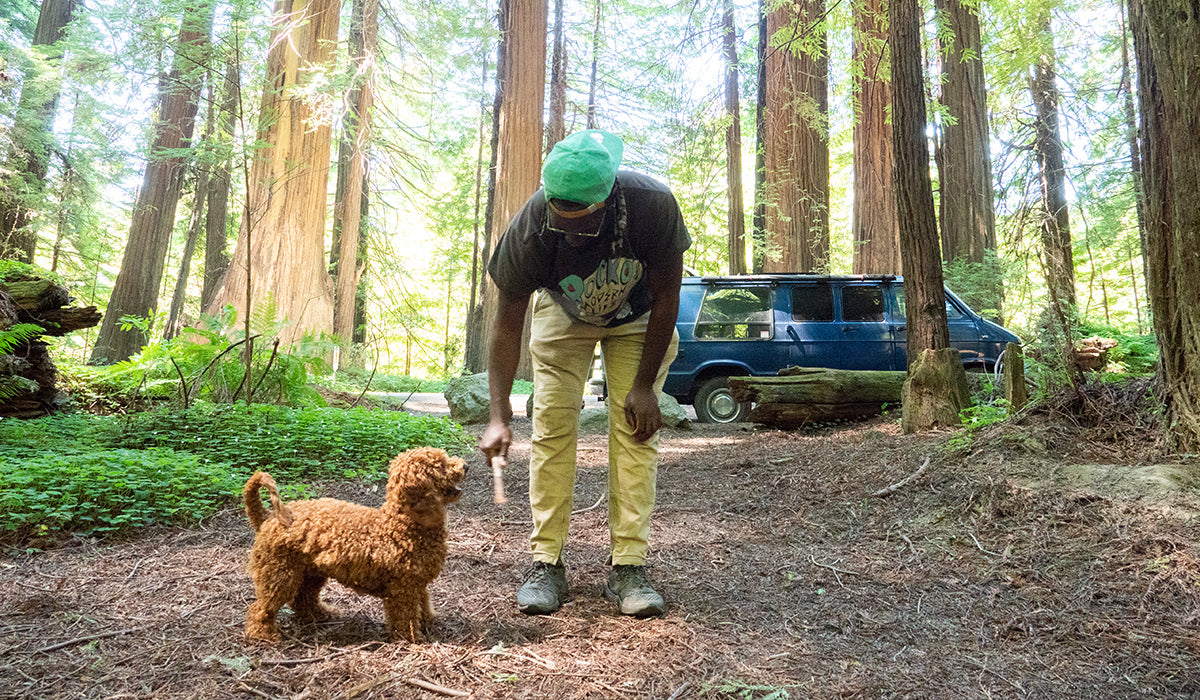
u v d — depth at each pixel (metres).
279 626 2.59
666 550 3.91
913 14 7.15
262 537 2.48
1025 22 14.66
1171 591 2.98
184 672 2.23
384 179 21.55
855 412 8.52
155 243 17.75
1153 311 4.30
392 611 2.48
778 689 2.24
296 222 12.19
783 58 15.25
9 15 20.45
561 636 2.63
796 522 4.48
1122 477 3.88
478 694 2.15
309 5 12.22
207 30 9.73
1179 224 4.07
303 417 6.70
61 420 7.00
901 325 9.86
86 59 13.80
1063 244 6.06
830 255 15.45
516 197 16.52
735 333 10.01
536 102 16.59
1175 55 4.01
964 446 4.95
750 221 23.34
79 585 3.09
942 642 2.68
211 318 8.52
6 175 14.95
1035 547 3.56
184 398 6.98
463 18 16.28
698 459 6.90
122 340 17.17
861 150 14.98
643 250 2.68
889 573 3.49
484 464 6.66
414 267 36.78
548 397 2.95
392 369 35.66
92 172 16.55
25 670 2.23
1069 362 5.09
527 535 4.17
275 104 11.81
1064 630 2.76
